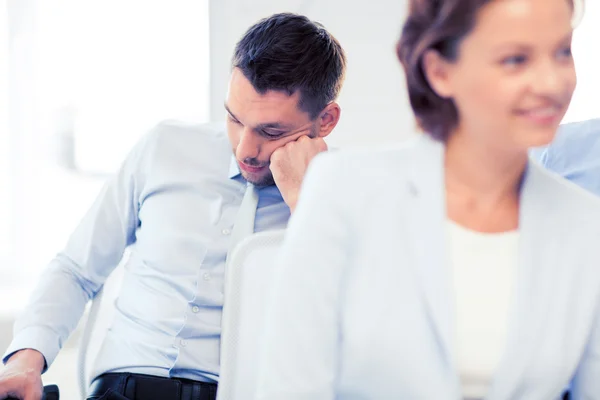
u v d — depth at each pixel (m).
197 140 1.87
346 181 0.90
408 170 0.90
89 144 3.07
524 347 0.89
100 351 1.78
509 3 0.77
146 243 1.81
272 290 0.92
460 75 0.82
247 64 1.63
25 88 3.04
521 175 0.93
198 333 1.71
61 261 1.83
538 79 0.77
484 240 0.91
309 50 1.66
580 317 0.91
